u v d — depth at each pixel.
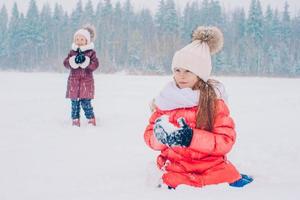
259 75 66.06
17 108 8.77
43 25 71.06
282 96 12.80
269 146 4.88
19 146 4.81
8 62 70.44
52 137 5.52
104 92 13.62
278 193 2.43
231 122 2.86
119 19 71.50
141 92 13.70
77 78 6.81
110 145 4.94
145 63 67.00
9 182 3.14
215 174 2.78
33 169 3.60
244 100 11.32
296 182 3.01
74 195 2.60
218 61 63.66
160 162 3.02
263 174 3.46
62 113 8.12
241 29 70.38
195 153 2.82
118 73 65.12
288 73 67.19
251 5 69.50
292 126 6.64
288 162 4.02
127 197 2.43
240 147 4.82
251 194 2.42
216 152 2.78
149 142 3.04
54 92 13.85
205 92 2.88
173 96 2.93
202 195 2.44
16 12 71.31
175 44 69.12
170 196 2.43
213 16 73.56
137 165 3.79
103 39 68.69
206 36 3.02
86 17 73.31
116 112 8.44
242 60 66.44
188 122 2.91
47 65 69.44
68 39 72.25
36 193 2.79
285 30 72.44
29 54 70.06
